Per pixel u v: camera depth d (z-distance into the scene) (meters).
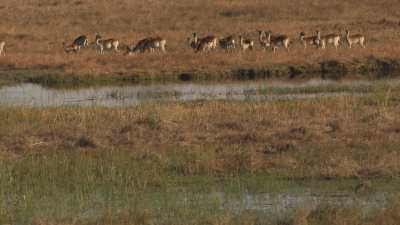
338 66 106.75
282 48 123.06
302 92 87.50
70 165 53.22
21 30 147.75
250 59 110.50
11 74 102.88
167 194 47.06
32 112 71.06
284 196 46.12
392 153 54.50
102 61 111.88
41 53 120.25
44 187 48.88
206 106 73.94
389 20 155.62
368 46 123.25
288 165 52.47
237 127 64.81
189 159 54.12
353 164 51.56
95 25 157.50
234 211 42.97
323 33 142.38
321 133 61.91
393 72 106.38
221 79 101.94
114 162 53.53
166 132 63.41
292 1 179.88
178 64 108.19
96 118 68.50
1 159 54.97
